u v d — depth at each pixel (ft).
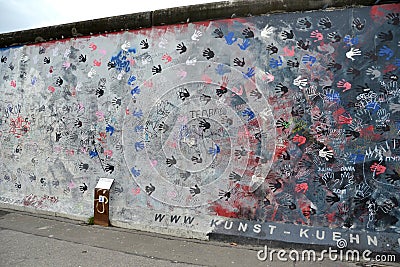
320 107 16.10
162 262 14.56
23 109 22.59
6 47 23.22
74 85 20.83
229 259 14.92
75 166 20.76
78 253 15.48
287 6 16.47
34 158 22.18
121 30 19.56
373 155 15.52
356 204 15.66
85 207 20.31
